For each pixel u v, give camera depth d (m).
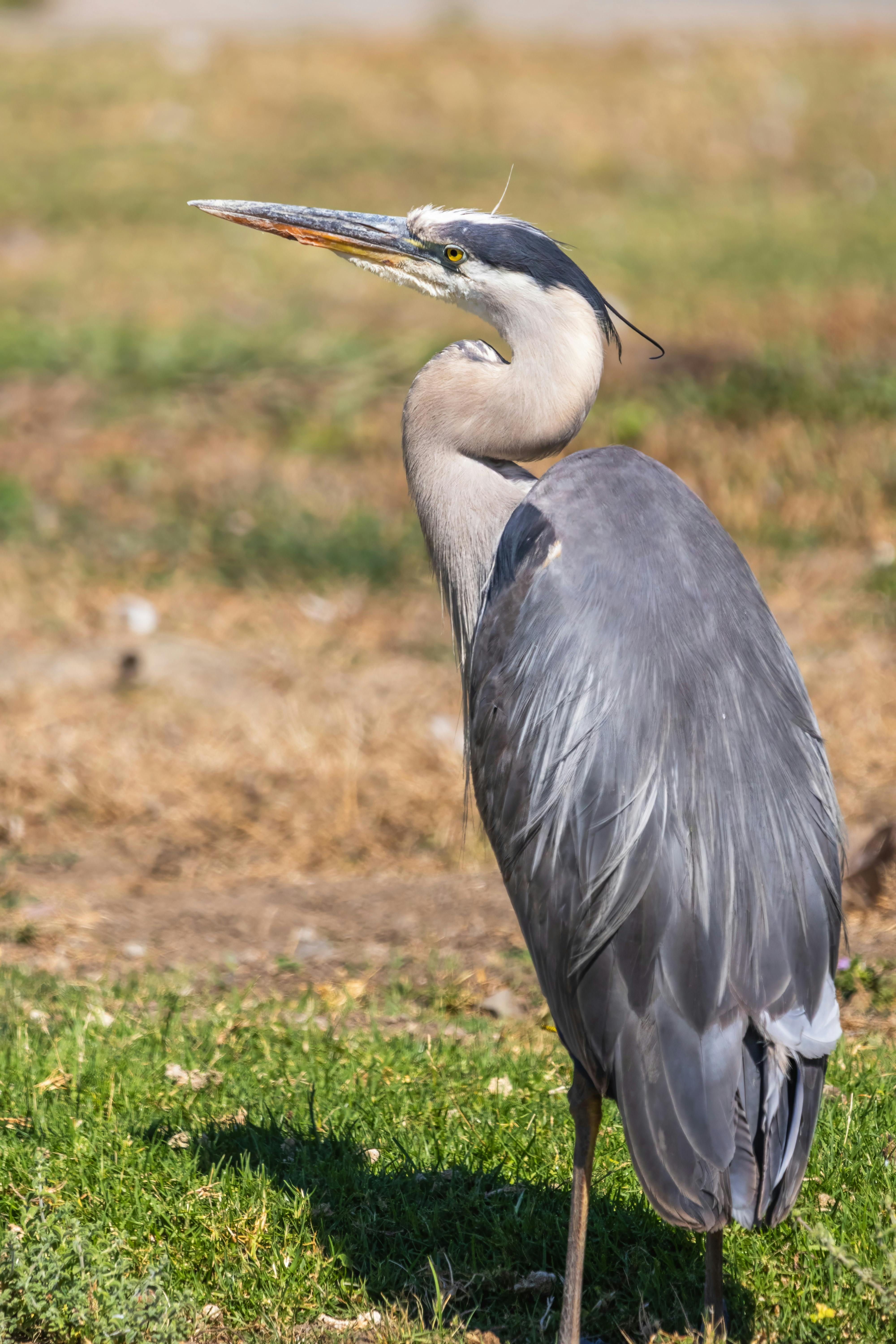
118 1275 5.81
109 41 42.19
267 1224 6.42
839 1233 6.27
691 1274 6.18
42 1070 7.93
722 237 29.30
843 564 17.16
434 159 33.47
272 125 35.25
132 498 19.42
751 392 20.38
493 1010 9.54
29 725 14.21
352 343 23.48
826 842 5.39
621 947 5.08
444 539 6.46
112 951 10.52
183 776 13.41
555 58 39.31
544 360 6.28
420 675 15.50
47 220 30.48
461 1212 6.58
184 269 27.83
